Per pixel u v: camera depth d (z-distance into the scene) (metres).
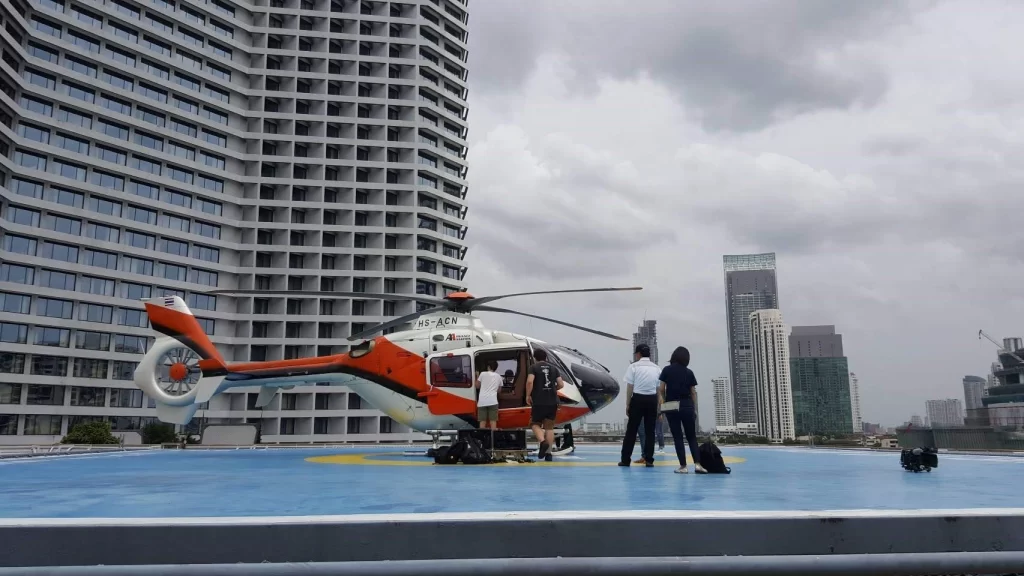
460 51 95.62
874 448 19.84
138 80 70.19
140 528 3.70
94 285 65.25
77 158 64.19
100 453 19.64
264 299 76.75
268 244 77.81
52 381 60.94
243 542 3.70
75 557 3.65
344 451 21.66
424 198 86.12
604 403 15.44
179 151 72.69
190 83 74.69
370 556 3.75
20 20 61.00
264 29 80.94
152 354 19.81
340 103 83.31
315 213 79.12
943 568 3.22
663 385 9.15
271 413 72.12
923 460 9.87
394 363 15.34
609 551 3.88
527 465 11.17
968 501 5.78
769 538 3.96
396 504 5.46
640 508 5.10
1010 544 4.14
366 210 80.62
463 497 5.98
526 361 14.36
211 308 73.25
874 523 4.06
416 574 2.92
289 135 79.12
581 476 8.57
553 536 3.86
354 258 80.12
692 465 10.82
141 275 67.75
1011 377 133.38
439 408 14.30
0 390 58.47
